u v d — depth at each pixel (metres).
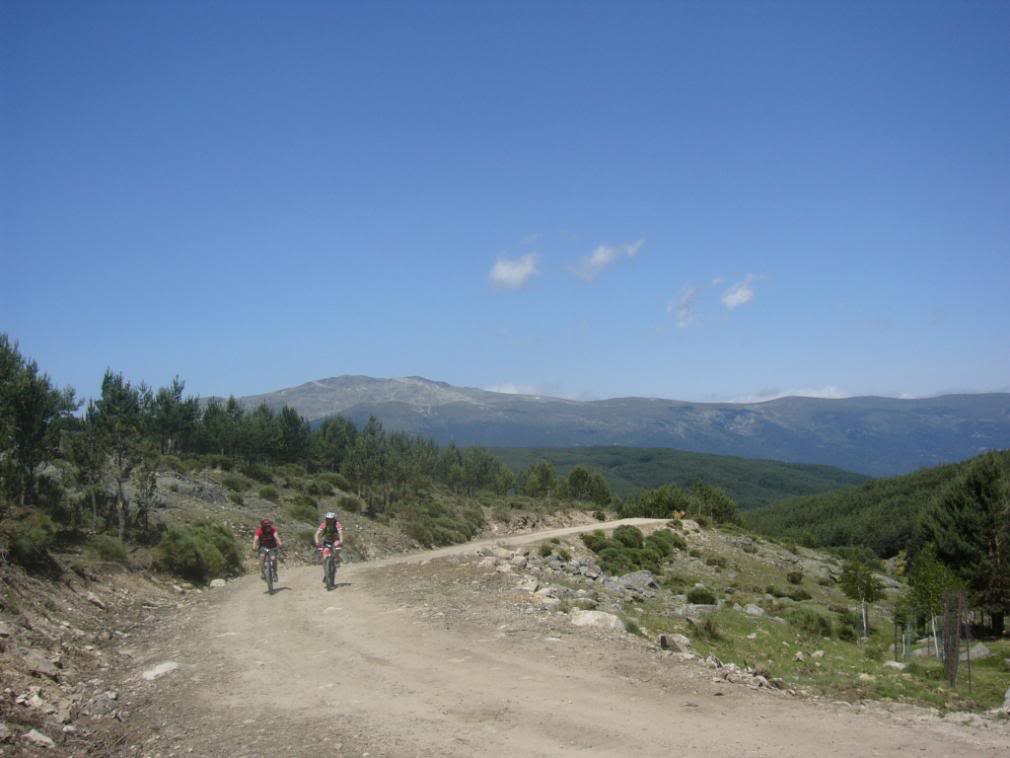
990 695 12.93
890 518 103.88
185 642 12.05
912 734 8.22
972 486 38.78
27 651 9.71
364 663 10.15
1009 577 36.66
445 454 76.06
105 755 6.81
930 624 25.42
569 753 6.72
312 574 21.42
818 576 52.62
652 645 11.71
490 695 8.52
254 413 59.97
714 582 42.31
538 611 14.06
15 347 22.88
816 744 7.40
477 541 49.72
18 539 14.89
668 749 6.91
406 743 6.95
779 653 16.70
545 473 81.75
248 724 7.63
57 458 23.56
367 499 49.81
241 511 33.97
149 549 22.22
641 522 59.22
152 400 47.56
